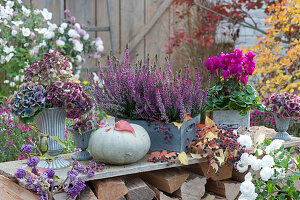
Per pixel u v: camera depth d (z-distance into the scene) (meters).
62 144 1.72
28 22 4.40
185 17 6.03
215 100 2.33
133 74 2.07
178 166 2.15
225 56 2.27
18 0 4.29
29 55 4.09
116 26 5.98
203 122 2.46
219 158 1.94
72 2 5.69
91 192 1.70
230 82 2.34
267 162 1.99
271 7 4.35
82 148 1.97
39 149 1.77
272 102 2.46
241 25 5.46
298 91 4.04
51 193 1.58
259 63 3.91
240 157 2.04
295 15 4.17
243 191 1.92
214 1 5.76
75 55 4.71
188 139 2.06
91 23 5.84
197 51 5.67
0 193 1.69
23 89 1.71
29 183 1.55
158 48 6.11
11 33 4.18
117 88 2.03
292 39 4.93
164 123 2.00
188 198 1.99
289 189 2.06
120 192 1.75
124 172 1.77
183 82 2.09
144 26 6.10
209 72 2.33
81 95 1.77
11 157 2.63
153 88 2.03
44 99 1.70
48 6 5.50
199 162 1.99
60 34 4.66
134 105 2.08
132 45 6.04
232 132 2.03
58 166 1.79
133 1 6.04
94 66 5.53
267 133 2.64
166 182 1.91
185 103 2.05
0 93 4.14
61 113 1.79
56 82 1.74
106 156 1.78
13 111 1.71
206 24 5.70
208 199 2.13
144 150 1.84
